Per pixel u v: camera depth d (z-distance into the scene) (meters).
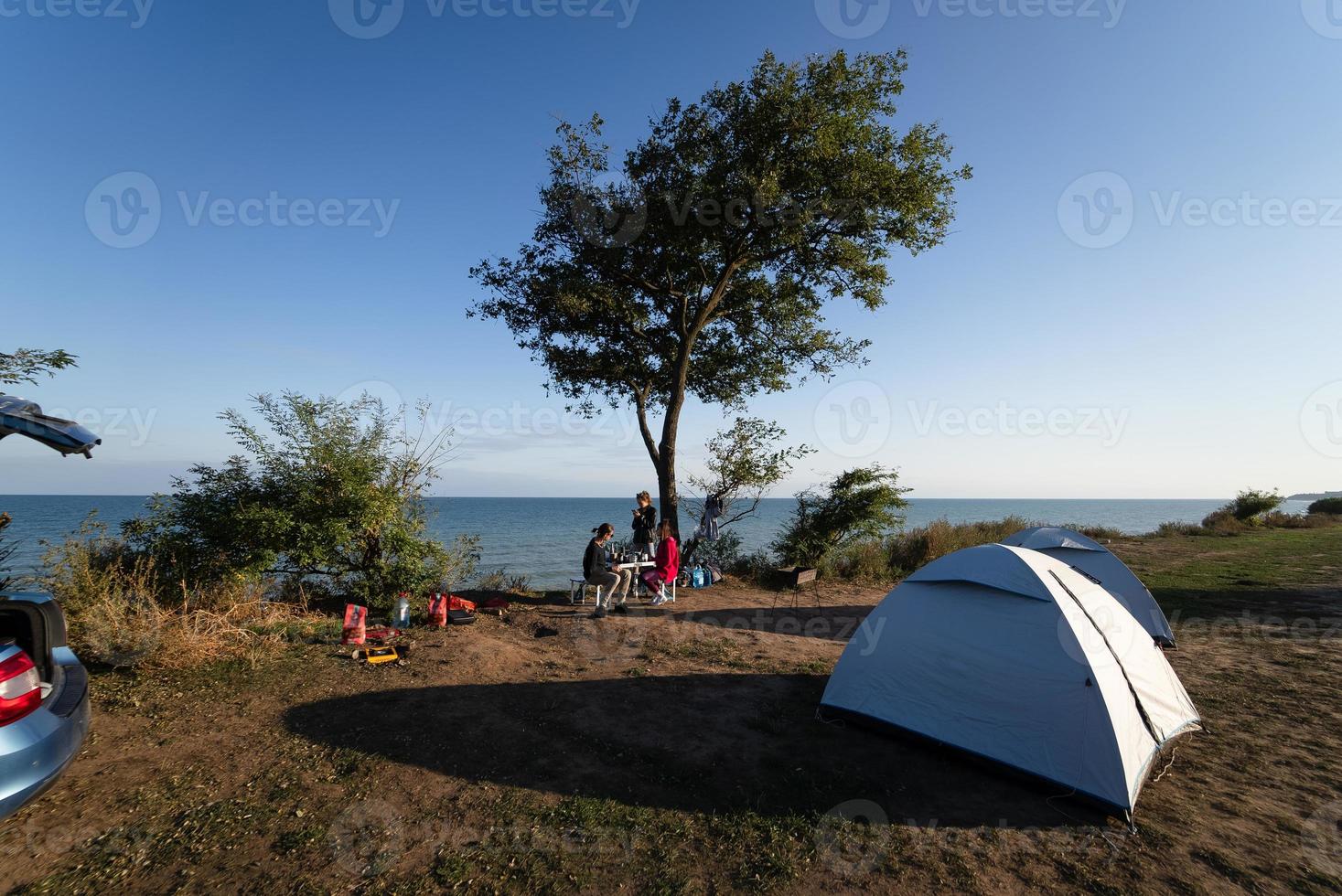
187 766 4.39
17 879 3.15
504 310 13.73
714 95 12.13
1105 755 4.25
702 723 5.54
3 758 3.05
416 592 9.46
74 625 6.42
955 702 5.01
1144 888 3.42
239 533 8.20
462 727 5.23
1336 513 42.09
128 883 3.17
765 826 3.94
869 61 11.76
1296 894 3.37
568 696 6.08
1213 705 6.34
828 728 5.51
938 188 12.15
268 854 3.47
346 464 8.98
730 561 14.87
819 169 11.80
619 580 9.55
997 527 21.58
